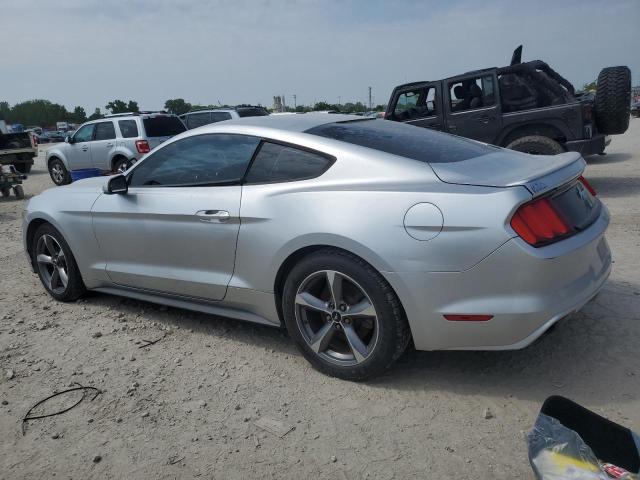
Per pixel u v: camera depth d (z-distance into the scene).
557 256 2.81
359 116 4.23
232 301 3.77
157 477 2.59
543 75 8.62
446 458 2.61
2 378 3.59
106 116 14.24
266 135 3.62
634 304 4.10
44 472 2.68
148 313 4.61
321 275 3.25
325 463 2.62
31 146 17.88
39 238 4.95
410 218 2.94
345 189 3.18
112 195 4.32
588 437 2.28
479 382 3.23
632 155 12.96
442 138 3.84
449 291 2.89
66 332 4.28
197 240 3.79
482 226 2.80
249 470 2.61
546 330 2.85
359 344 3.21
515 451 2.63
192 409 3.13
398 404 3.06
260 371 3.52
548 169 3.09
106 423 3.04
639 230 6.21
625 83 8.53
